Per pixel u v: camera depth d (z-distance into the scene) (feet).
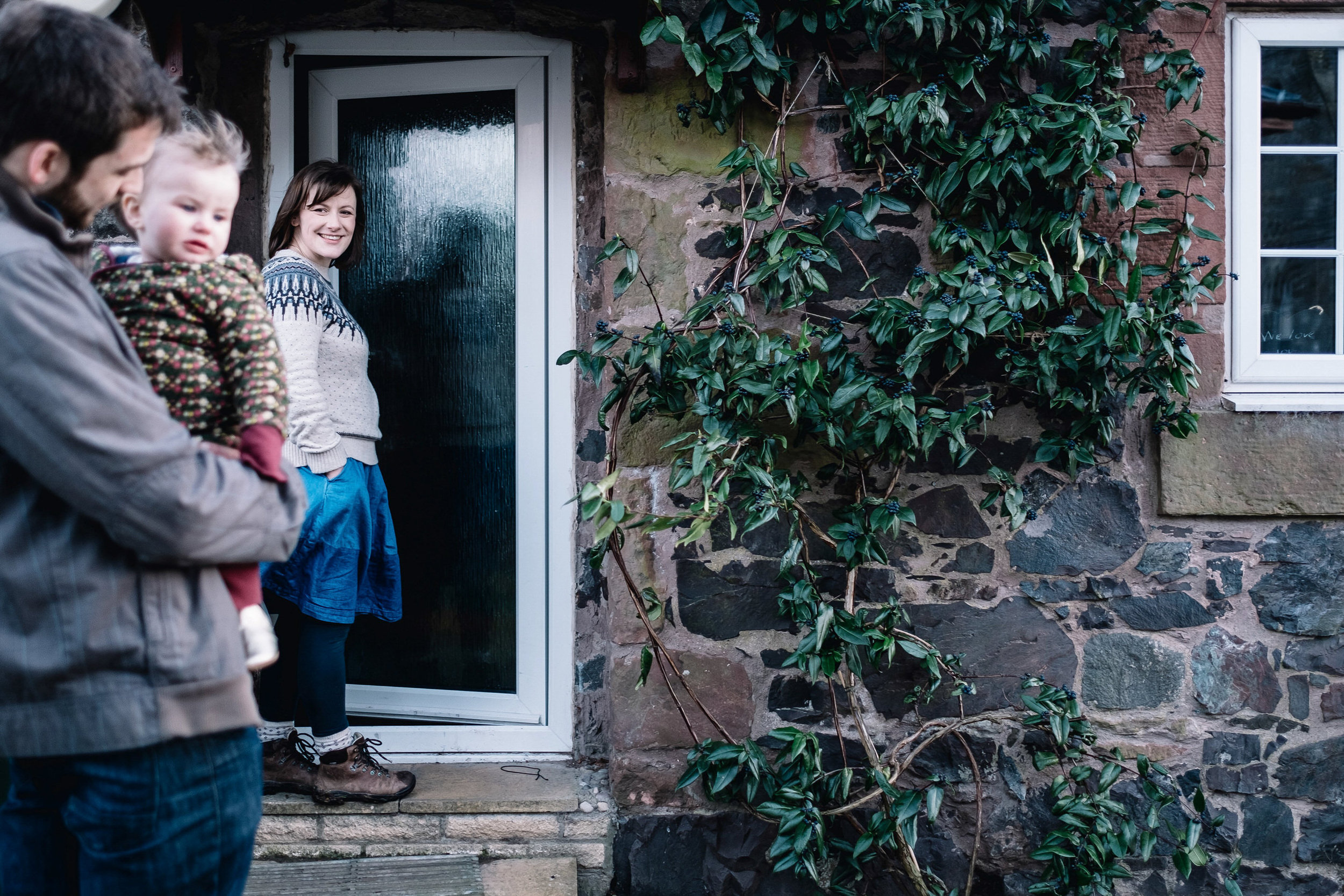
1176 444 8.97
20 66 3.70
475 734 9.91
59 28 3.77
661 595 8.97
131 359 3.84
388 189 10.31
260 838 8.59
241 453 4.12
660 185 9.00
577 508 9.93
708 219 9.00
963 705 9.03
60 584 3.74
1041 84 9.05
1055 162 8.37
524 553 10.00
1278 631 9.05
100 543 3.79
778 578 9.00
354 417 8.31
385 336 10.32
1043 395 8.86
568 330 9.96
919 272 8.68
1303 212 9.70
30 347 3.56
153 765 3.90
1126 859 9.00
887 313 8.45
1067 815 8.55
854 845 8.68
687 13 8.75
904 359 8.19
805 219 9.00
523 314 10.03
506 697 10.04
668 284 8.99
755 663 9.00
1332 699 9.02
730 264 8.79
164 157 4.27
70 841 4.36
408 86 10.13
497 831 8.81
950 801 9.00
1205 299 9.08
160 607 3.87
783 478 8.21
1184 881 8.98
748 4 8.36
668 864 8.88
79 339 3.63
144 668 3.83
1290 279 9.66
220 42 9.68
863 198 8.82
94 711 3.75
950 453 8.84
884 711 9.03
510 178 10.16
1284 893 8.99
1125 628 9.07
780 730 8.45
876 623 8.55
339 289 10.32
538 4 9.33
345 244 8.61
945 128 8.65
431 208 10.28
